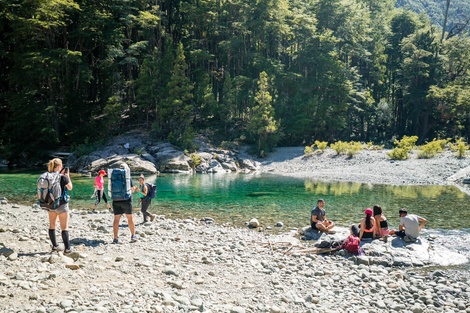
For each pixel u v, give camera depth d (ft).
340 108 185.06
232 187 91.30
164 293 23.27
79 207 62.90
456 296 27.91
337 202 69.87
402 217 40.98
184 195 78.48
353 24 212.43
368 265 35.19
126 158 124.98
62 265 26.68
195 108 171.12
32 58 136.77
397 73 228.02
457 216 57.16
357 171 117.60
